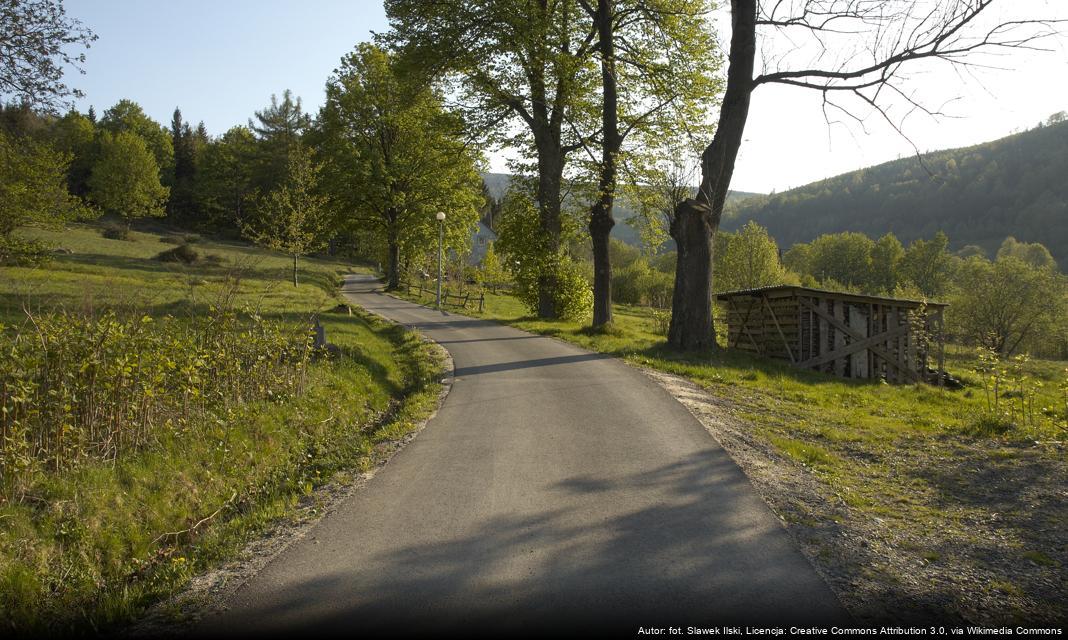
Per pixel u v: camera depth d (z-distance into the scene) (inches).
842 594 153.5
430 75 962.7
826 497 229.0
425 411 381.4
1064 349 1843.0
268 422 324.5
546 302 1020.5
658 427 324.8
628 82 893.8
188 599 162.9
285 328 480.1
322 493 239.8
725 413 377.7
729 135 641.6
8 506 199.0
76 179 3184.1
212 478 257.4
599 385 446.3
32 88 650.2
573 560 171.8
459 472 254.7
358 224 1824.6
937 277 2758.4
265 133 3203.7
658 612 143.4
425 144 1647.4
